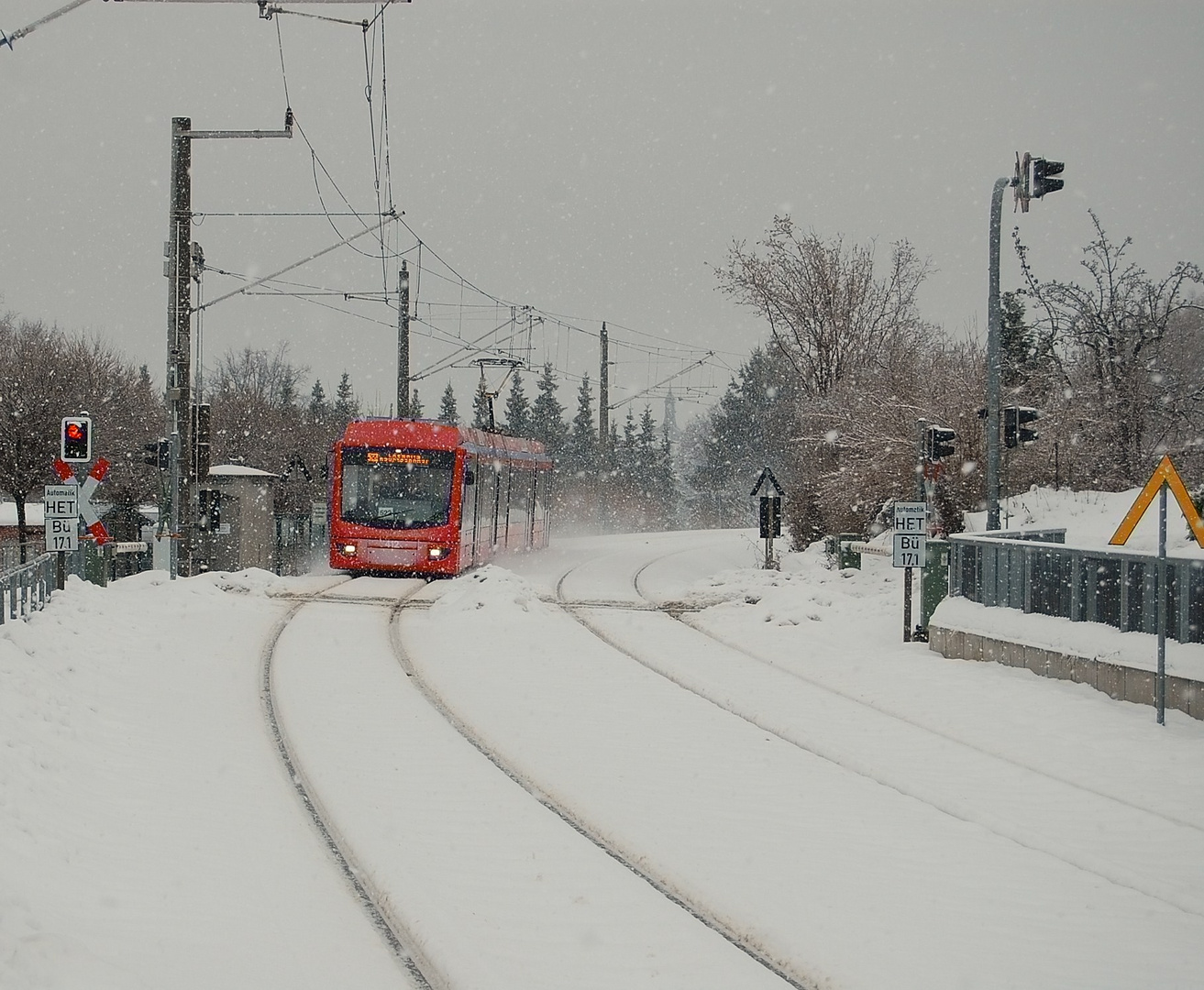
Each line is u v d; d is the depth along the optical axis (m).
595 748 18.53
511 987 9.83
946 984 10.01
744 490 153.62
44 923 10.46
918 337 65.00
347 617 34.31
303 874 12.64
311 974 10.10
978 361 49.25
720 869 12.87
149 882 12.07
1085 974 10.28
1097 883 12.70
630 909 11.64
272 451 98.56
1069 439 48.97
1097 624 23.30
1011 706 21.80
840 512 51.78
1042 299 52.81
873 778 17.00
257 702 21.78
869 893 12.20
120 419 75.56
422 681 24.44
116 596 34.41
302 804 15.21
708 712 21.53
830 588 41.88
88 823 13.73
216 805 14.98
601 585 48.00
